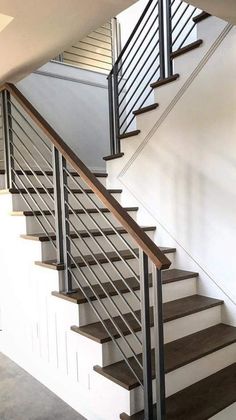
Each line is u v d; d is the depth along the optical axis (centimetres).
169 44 303
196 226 276
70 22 206
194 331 242
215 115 257
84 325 214
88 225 295
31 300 253
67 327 221
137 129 319
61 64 429
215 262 265
